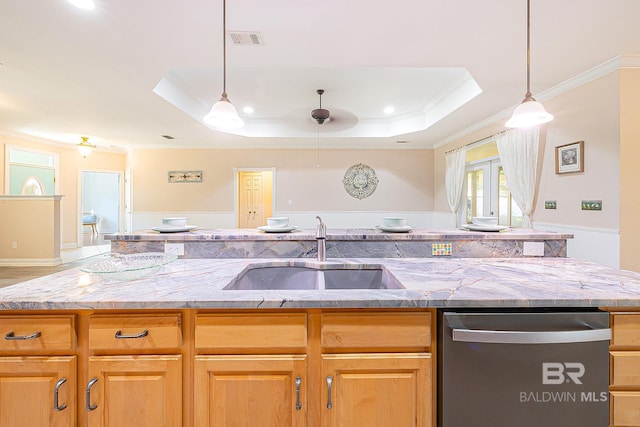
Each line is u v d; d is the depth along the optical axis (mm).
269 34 2230
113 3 1862
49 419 1003
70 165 6387
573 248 3025
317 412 1040
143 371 1021
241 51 2463
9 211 4930
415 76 3543
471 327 997
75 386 1014
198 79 3646
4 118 4328
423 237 1755
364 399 1033
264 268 1664
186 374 1034
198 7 1918
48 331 997
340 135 5594
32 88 3176
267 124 5605
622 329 1000
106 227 10039
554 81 3051
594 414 993
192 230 1988
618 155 2615
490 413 998
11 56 2506
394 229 1866
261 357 1028
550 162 3322
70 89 3203
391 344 1028
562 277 1279
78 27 2109
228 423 1025
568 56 2553
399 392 1037
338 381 1033
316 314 1041
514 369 993
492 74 2898
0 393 996
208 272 1407
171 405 1020
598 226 2777
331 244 1768
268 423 1030
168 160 6422
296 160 6480
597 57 2572
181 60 2596
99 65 2672
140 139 5758
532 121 1908
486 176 4977
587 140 2877
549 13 1991
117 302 979
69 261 5301
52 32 2162
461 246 1765
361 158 6520
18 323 997
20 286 1136
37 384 1002
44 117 4266
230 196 6449
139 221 6387
